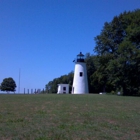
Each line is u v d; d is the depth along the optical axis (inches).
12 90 4128.9
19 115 663.8
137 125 600.1
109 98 1411.2
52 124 569.0
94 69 3659.0
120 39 2309.3
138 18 2064.5
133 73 1987.0
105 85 3093.0
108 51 2336.4
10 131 501.0
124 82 2060.8
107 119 645.9
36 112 717.9
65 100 1157.1
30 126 542.9
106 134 510.0
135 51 1894.7
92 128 546.3
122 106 933.2
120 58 1941.4
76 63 3019.2
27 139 461.7
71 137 478.9
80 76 2989.7
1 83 4111.7
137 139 497.4
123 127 574.9
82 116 668.7
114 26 2297.0
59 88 3221.0
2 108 792.9
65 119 623.5
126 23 2244.1
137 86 2105.1
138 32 1946.4
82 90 2979.8
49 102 1027.3
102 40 2316.7
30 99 1201.4
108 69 2078.0
